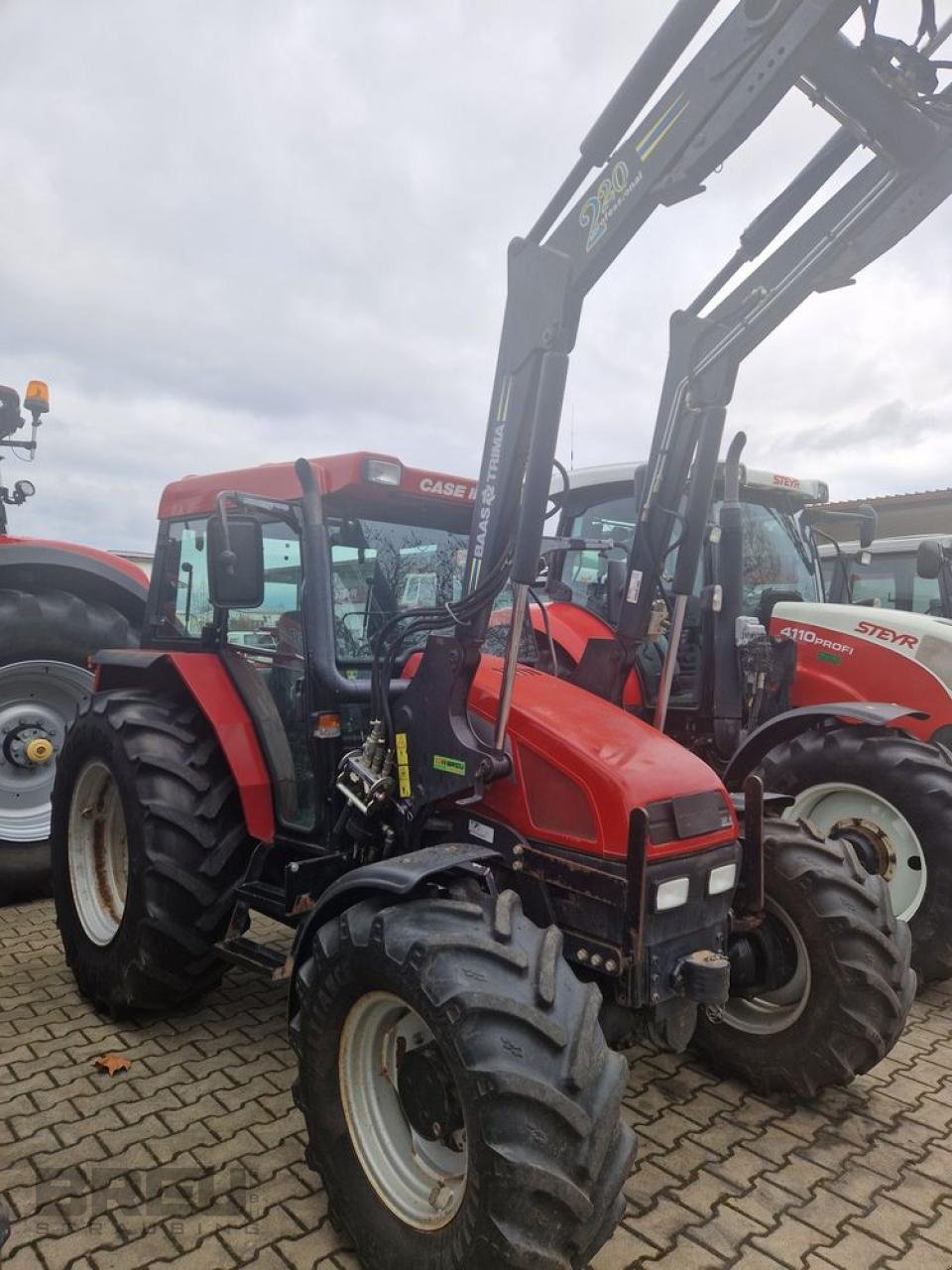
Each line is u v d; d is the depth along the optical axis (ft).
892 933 9.45
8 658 15.65
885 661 15.34
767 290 10.52
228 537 9.70
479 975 6.46
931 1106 9.87
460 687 8.63
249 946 10.28
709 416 10.75
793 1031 9.59
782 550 17.79
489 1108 5.96
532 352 8.52
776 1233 7.61
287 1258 7.18
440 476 10.77
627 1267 7.11
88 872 12.05
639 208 7.66
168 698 11.95
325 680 9.80
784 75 6.72
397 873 7.28
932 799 12.47
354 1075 7.41
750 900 9.17
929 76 7.57
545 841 8.26
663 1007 8.04
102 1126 8.89
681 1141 9.02
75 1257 7.11
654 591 11.00
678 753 8.77
